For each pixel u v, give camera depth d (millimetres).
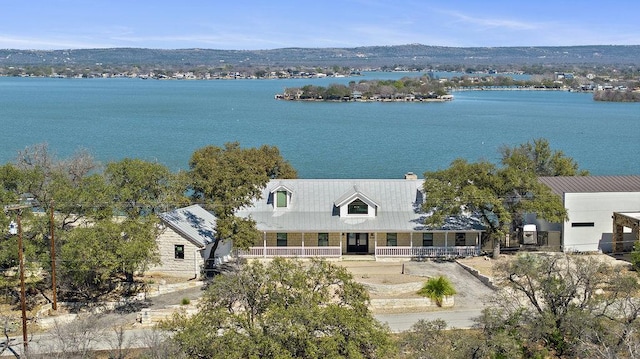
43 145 95438
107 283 45438
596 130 183750
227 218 46406
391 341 26688
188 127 178500
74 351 31391
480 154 130875
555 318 33875
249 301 27484
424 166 115750
